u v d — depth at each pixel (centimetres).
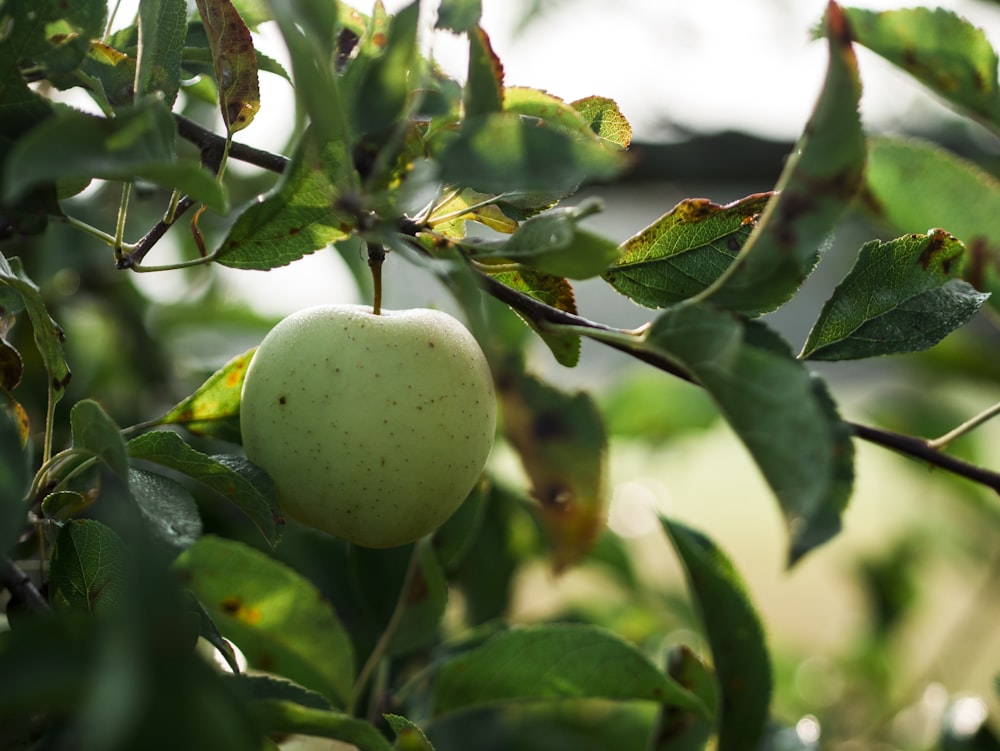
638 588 80
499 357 36
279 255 38
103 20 37
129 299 74
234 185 76
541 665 47
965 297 43
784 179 34
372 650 63
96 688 26
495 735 68
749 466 159
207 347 84
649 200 108
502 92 36
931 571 98
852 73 33
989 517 93
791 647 94
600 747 70
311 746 53
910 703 83
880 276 42
